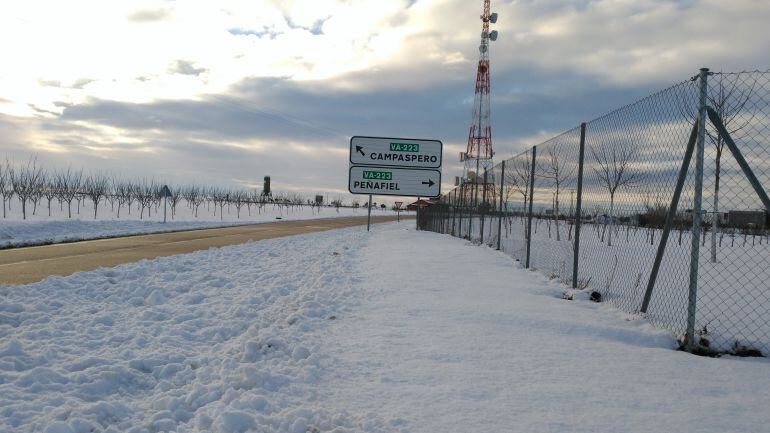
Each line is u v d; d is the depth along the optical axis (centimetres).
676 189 566
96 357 436
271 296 759
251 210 6544
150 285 820
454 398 353
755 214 674
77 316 609
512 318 593
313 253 1409
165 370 417
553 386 379
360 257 1333
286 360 446
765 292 791
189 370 417
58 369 409
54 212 3728
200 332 547
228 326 562
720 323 579
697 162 506
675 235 1614
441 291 770
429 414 325
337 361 439
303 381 388
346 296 749
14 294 703
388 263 1149
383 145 2542
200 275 945
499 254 1327
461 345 486
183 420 330
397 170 2548
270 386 375
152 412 340
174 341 506
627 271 979
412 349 473
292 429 304
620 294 765
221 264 1127
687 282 878
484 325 565
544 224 1697
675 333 538
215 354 464
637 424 314
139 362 429
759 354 478
